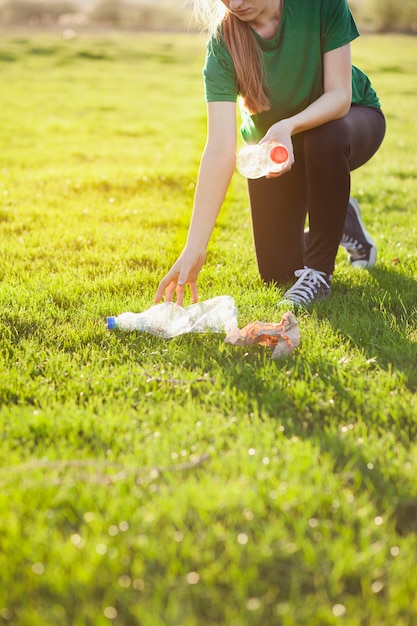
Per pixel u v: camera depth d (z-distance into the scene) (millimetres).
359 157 3438
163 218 5359
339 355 2699
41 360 2705
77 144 10211
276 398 2352
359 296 3461
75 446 2049
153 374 2559
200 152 9352
